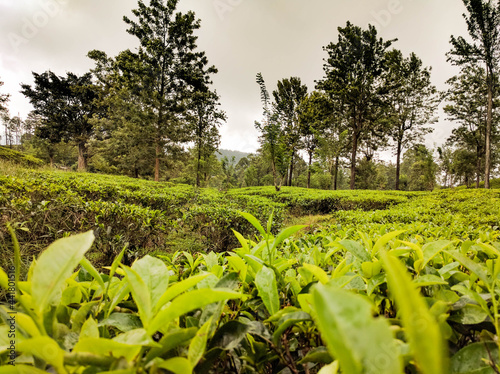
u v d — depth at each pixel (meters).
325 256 1.20
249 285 1.01
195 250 4.97
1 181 4.97
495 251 0.79
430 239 1.99
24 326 0.40
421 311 0.20
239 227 5.66
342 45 29.06
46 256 0.46
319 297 0.24
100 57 35.34
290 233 0.93
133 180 17.12
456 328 0.67
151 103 26.20
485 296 0.71
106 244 3.70
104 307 0.69
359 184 43.28
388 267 0.23
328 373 0.42
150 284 0.58
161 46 26.73
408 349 0.47
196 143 30.42
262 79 20.45
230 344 0.56
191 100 28.83
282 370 0.62
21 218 3.29
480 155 34.12
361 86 28.81
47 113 41.59
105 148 32.56
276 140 21.14
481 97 30.39
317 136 27.84
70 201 4.19
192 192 11.82
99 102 36.47
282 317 0.61
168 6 26.34
